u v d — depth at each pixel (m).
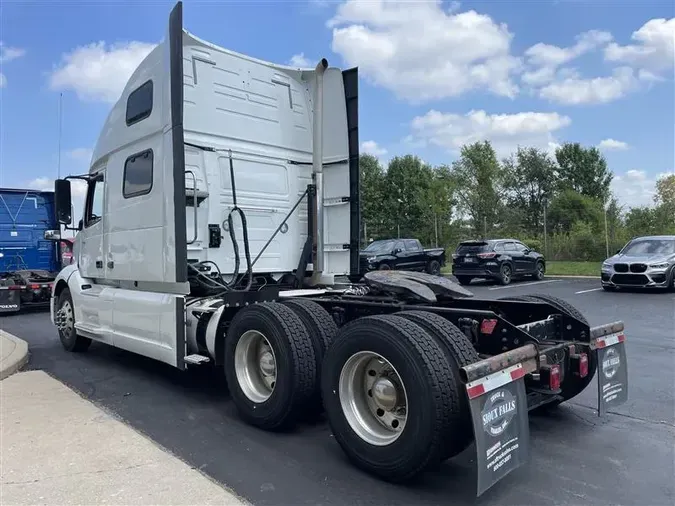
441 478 3.63
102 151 6.75
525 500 3.32
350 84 6.46
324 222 6.80
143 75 5.76
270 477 3.64
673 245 15.97
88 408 4.97
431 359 3.26
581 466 3.81
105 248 6.66
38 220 14.45
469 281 20.94
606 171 61.69
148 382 6.13
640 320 10.47
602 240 28.55
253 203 6.31
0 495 3.26
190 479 3.48
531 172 63.09
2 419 4.65
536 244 30.86
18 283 12.65
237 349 4.71
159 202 5.43
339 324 4.81
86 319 7.18
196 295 5.98
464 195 45.19
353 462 3.77
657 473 3.69
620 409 5.07
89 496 3.24
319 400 4.42
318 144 6.70
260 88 6.38
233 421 4.79
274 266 6.50
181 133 4.94
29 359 7.36
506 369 3.31
